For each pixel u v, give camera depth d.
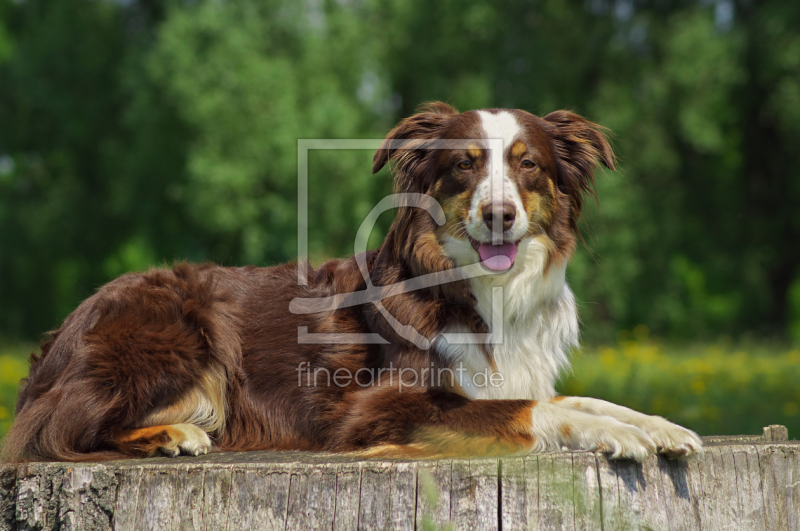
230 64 19.78
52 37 24.14
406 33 21.47
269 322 4.96
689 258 24.94
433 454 4.18
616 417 4.16
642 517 3.61
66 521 3.58
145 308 4.61
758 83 22.62
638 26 22.14
